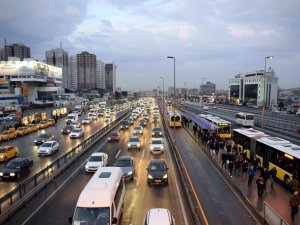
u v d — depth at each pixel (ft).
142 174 79.66
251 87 479.00
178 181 72.90
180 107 419.13
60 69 511.81
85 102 476.54
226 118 231.50
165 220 40.73
